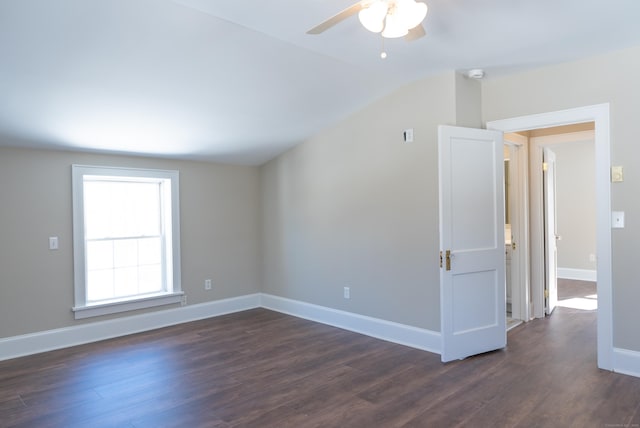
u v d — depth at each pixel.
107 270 4.48
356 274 4.44
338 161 4.61
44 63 2.77
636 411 2.60
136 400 2.87
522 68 3.56
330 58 3.30
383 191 4.16
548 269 5.02
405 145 3.97
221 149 4.78
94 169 4.26
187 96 3.50
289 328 4.59
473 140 3.64
